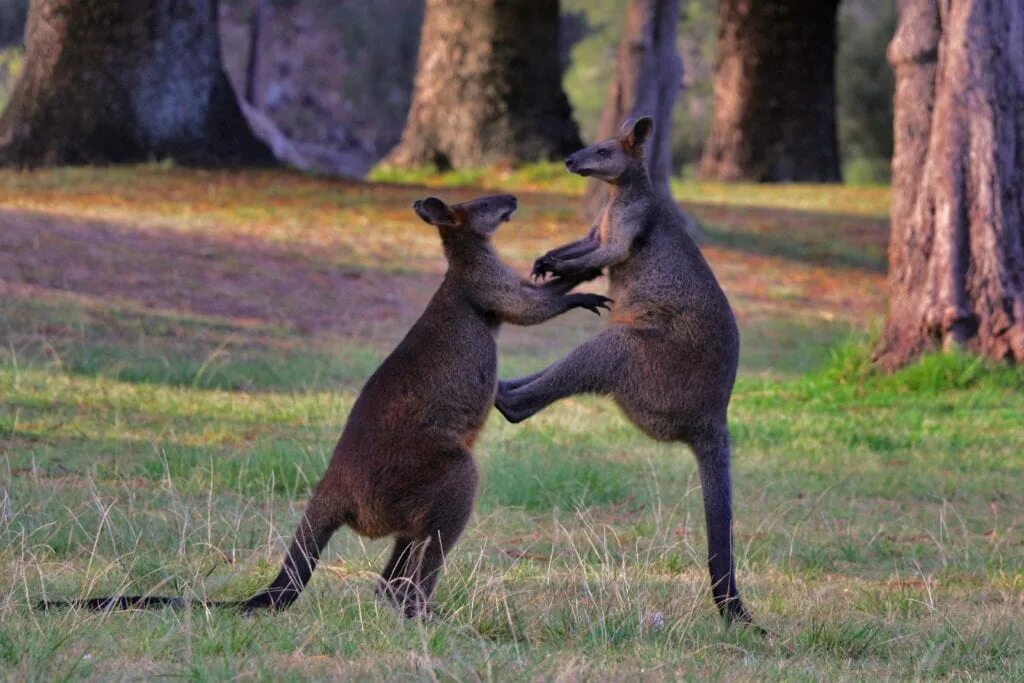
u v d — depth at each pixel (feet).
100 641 25.07
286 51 241.96
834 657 29.12
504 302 31.37
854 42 214.69
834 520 44.52
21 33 197.36
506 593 30.71
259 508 40.37
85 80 114.93
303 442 48.96
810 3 152.97
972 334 68.69
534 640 28.40
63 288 73.56
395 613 28.22
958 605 34.17
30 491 38.52
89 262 79.77
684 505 45.32
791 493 48.16
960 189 68.49
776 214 125.29
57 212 92.43
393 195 115.14
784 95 154.61
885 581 37.35
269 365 63.26
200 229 94.22
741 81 155.53
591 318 88.89
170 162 115.34
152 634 25.61
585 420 59.93
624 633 28.78
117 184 106.73
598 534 40.47
